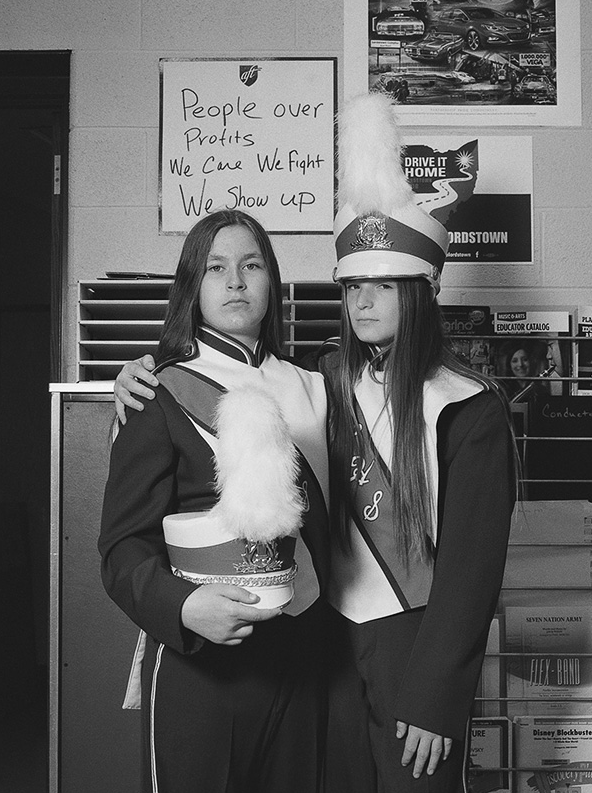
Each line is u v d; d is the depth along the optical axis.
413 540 1.18
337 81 2.04
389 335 1.24
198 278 1.20
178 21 2.04
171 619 1.03
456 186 2.03
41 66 2.08
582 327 1.98
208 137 2.03
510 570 1.60
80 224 2.03
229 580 1.04
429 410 1.19
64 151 2.10
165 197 2.03
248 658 1.11
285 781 1.15
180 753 1.09
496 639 1.56
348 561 1.23
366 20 2.04
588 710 1.56
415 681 1.12
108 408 1.51
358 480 1.23
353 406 1.26
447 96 2.03
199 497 1.12
